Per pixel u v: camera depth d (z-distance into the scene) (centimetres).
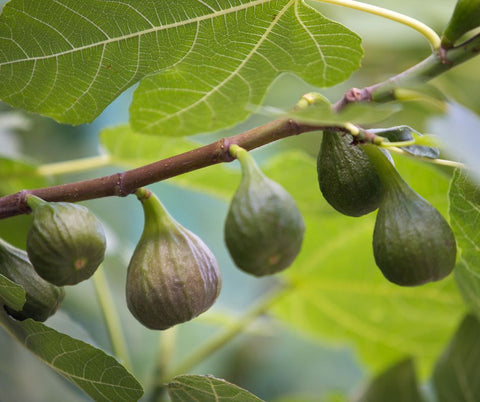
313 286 99
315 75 80
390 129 73
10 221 86
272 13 76
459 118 68
